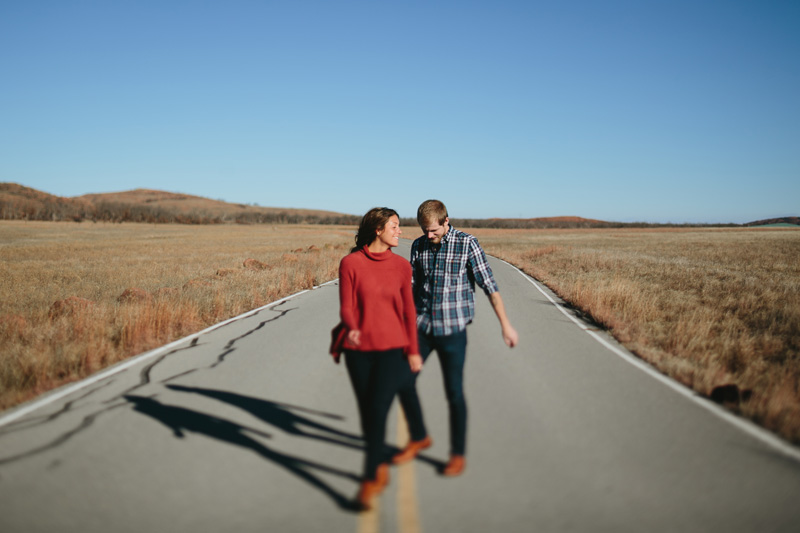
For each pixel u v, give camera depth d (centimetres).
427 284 371
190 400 505
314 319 1000
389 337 324
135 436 411
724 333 809
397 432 424
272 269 1919
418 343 370
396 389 324
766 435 416
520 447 390
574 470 352
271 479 338
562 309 1137
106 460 367
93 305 988
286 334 853
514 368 630
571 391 535
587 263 2233
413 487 327
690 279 1605
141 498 313
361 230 344
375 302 329
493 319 1000
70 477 341
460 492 320
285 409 480
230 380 579
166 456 374
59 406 486
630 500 311
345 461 367
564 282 1576
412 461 367
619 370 622
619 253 3066
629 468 355
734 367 635
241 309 1119
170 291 1219
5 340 741
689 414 465
